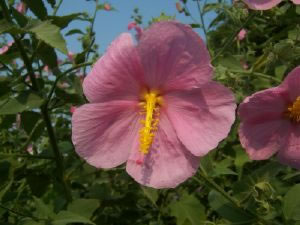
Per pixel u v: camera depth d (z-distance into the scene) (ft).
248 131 0.61
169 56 0.49
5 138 0.94
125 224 0.81
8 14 0.60
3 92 0.62
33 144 0.86
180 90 0.51
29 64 0.63
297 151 0.62
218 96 0.50
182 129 0.52
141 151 0.50
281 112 0.61
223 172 0.64
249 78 0.71
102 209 0.75
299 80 0.57
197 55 0.48
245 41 1.07
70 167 0.72
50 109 0.63
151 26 0.47
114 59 0.48
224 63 0.70
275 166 0.63
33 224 0.58
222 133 0.49
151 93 0.52
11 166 0.64
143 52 0.48
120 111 0.52
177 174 0.52
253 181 0.62
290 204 0.59
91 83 0.49
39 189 0.69
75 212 0.58
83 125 0.50
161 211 0.83
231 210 0.63
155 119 0.53
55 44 0.50
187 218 0.70
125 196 0.75
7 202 0.73
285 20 0.89
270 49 0.67
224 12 0.85
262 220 0.62
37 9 0.62
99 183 0.78
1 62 0.64
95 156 0.52
